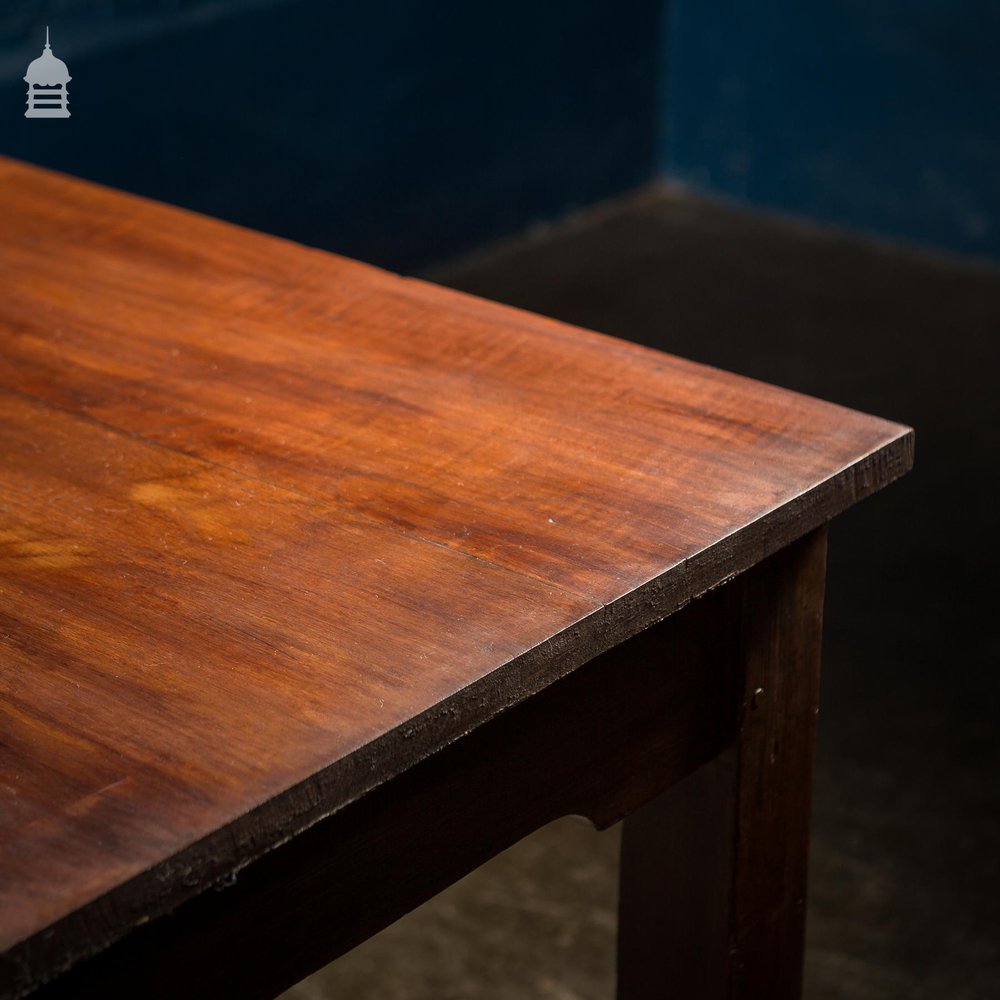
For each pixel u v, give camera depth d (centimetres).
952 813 235
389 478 103
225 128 389
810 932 212
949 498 328
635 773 107
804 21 477
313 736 78
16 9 337
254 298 130
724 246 478
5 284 134
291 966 87
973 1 443
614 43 489
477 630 87
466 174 459
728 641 110
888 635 280
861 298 441
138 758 77
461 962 207
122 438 109
